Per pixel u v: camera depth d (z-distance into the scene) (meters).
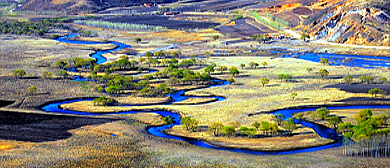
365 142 179.25
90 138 191.88
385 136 179.38
